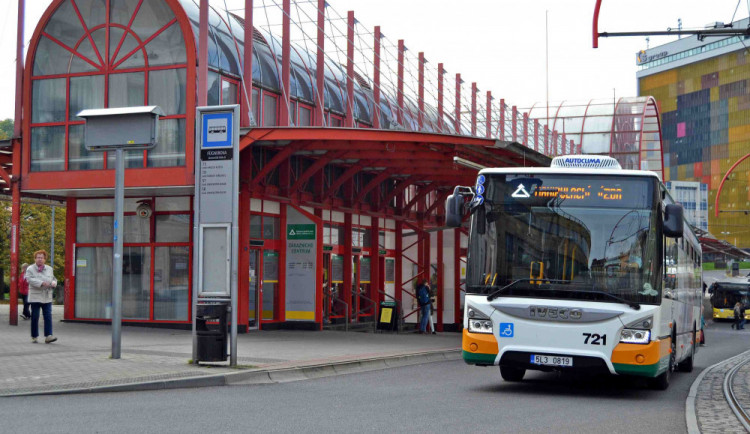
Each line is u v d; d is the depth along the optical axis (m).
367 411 10.47
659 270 12.83
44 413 9.83
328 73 31.53
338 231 30.58
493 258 13.21
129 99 24.34
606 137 59.12
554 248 13.02
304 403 11.13
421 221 35.41
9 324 25.02
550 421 10.09
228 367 14.55
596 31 14.38
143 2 24.28
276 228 26.89
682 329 16.88
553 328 12.76
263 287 26.41
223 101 24.86
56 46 25.09
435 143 23.48
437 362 19.48
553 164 13.89
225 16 27.14
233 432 8.58
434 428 9.19
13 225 24.98
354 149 23.98
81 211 26.06
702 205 125.56
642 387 15.06
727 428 9.73
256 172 25.23
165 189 23.94
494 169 13.55
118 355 15.62
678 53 158.88
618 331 12.62
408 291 34.75
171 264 25.02
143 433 8.45
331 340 23.11
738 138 147.75
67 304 26.02
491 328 13.04
